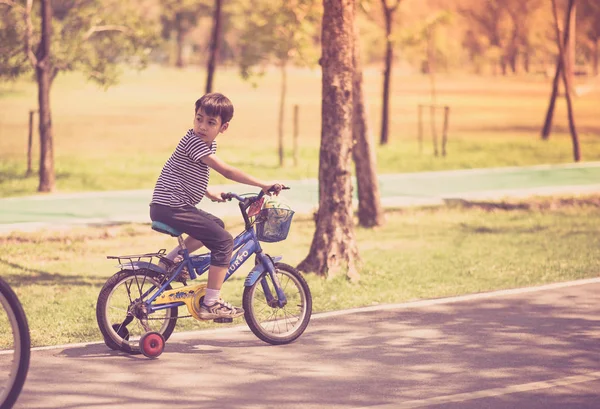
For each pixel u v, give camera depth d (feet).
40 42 91.45
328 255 51.70
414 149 139.13
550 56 562.66
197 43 638.94
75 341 37.76
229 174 34.37
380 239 67.72
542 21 405.39
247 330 38.99
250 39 116.88
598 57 483.51
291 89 341.41
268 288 36.99
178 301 35.19
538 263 56.59
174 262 35.37
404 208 83.61
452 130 178.50
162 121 195.21
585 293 46.70
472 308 43.29
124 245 64.95
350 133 52.11
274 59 123.03
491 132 173.58
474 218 78.07
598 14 343.26
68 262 58.18
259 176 106.01
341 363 33.81
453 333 38.37
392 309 43.11
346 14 50.72
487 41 470.80
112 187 97.86
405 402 29.14
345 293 47.91
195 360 34.09
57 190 94.32
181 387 30.66
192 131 34.76
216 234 34.78
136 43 100.07
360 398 29.58
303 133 171.22
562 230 71.05
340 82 51.13
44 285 50.62
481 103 270.05
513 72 553.23
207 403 28.96
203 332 38.52
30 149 105.91
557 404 29.04
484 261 57.72
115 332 34.83
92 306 45.09
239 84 373.61
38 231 69.67
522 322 40.40
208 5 474.08
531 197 90.07
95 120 195.21
